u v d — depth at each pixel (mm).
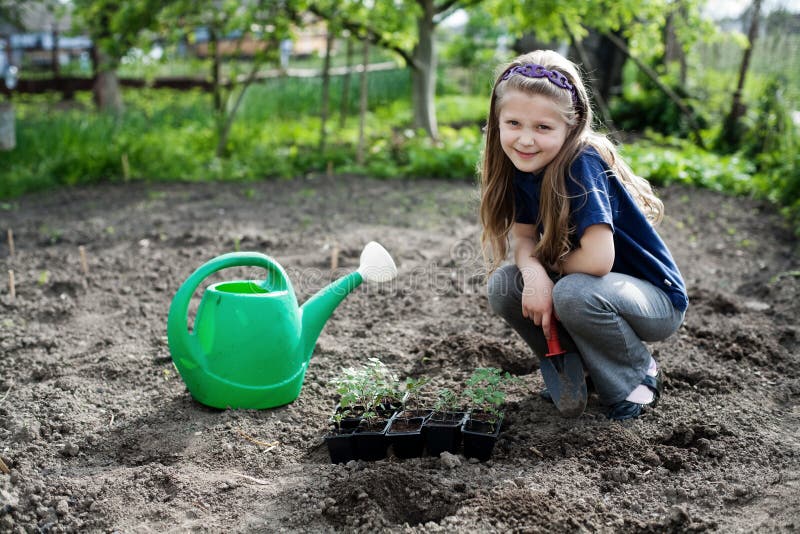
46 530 2080
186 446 2510
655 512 2055
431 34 9656
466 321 3680
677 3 9125
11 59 17906
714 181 7410
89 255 5020
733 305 3764
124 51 9102
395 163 8562
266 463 2414
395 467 2215
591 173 2350
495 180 2586
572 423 2547
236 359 2662
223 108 10023
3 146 8266
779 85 8789
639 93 12023
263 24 8688
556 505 2045
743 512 2031
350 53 10656
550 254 2500
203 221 5973
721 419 2572
